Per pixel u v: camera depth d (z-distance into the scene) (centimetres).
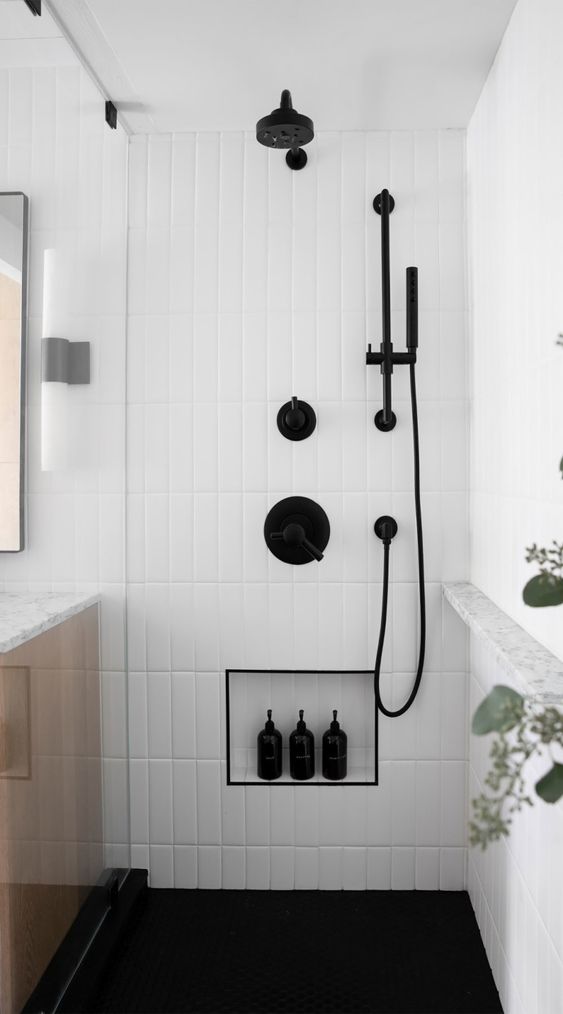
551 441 138
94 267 195
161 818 223
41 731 164
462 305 217
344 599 219
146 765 223
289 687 224
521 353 160
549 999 136
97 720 200
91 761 195
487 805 72
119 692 215
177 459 220
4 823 146
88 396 194
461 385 217
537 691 111
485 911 193
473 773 212
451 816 220
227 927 204
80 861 187
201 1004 175
